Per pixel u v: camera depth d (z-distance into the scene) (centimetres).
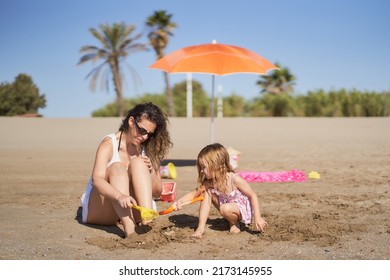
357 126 2772
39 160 1340
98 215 609
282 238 561
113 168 574
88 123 2788
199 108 4750
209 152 588
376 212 691
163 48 4769
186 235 577
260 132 2464
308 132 2472
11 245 532
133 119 585
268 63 1136
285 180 988
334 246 535
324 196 813
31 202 765
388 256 503
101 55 4778
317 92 4803
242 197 596
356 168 1190
